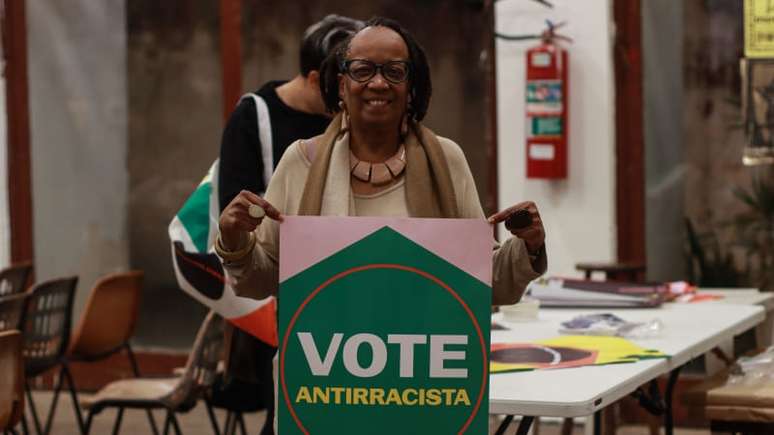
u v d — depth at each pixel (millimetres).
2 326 4488
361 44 2457
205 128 6766
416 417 2297
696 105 5879
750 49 5793
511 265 2459
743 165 5840
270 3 6637
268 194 2605
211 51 6734
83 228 6953
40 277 7000
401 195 2527
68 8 6887
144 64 6828
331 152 2537
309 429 2299
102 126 6898
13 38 6938
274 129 3576
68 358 5266
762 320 4121
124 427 6078
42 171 6973
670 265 5941
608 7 5820
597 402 2537
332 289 2301
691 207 5902
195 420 6246
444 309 2295
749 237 5852
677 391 5902
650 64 5895
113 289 5312
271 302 3486
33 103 6953
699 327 3607
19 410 3521
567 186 5914
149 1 6805
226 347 3646
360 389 2297
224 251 2377
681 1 5859
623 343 3230
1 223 6992
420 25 6418
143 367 6879
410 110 2574
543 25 5898
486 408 2291
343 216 2334
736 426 3346
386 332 2299
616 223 5910
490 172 6086
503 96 5977
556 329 3578
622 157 5914
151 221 6867
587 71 5855
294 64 6617
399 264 2299
